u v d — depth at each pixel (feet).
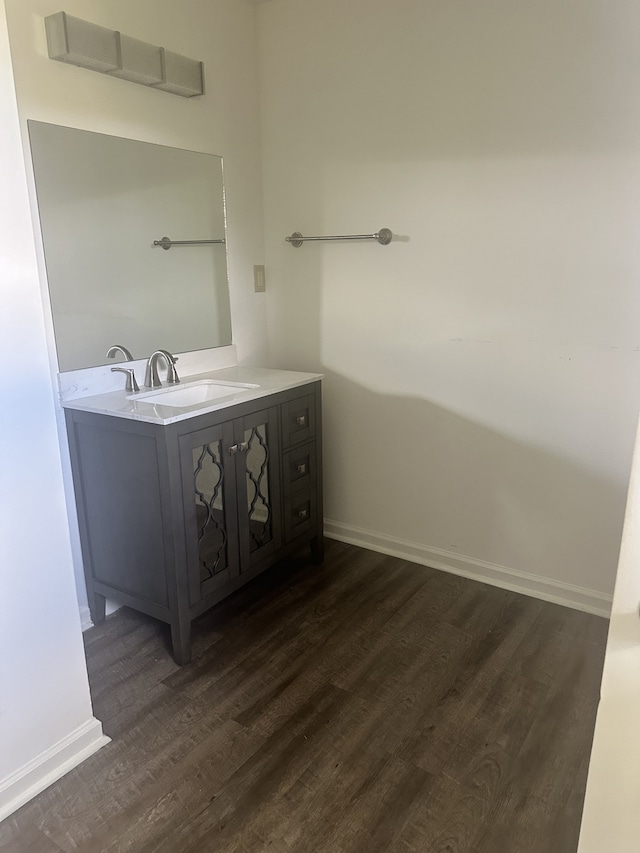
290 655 7.10
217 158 8.80
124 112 7.46
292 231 9.49
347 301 9.16
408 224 8.36
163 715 6.18
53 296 6.98
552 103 7.03
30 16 6.35
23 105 6.43
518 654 7.07
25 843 4.84
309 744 5.78
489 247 7.79
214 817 5.03
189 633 6.97
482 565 8.72
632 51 6.48
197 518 6.93
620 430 7.36
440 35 7.59
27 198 4.72
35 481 5.03
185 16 7.98
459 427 8.54
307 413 8.57
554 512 8.00
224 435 7.14
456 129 7.72
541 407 7.83
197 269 8.75
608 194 6.90
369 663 6.95
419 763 5.55
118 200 7.54
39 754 5.32
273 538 8.27
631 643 2.64
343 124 8.63
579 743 5.75
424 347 8.60
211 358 9.18
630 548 2.59
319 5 8.45
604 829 2.91
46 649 5.27
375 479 9.51
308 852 4.72
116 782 5.39
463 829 4.90
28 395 4.90
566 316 7.43
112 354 7.73
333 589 8.54
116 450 6.82
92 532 7.41
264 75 9.19
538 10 6.90
